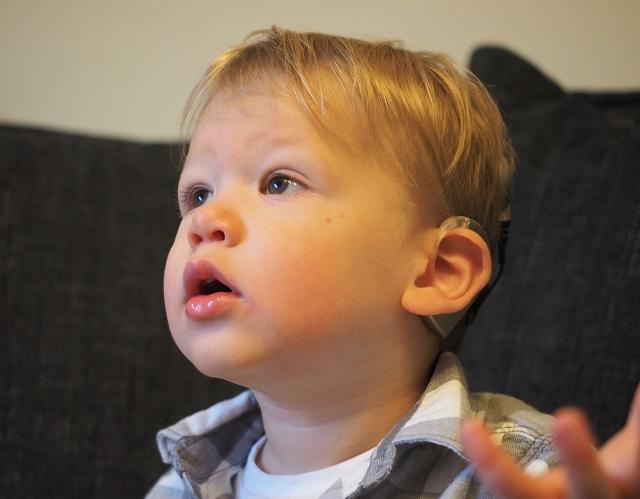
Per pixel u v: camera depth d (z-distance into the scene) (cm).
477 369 101
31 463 102
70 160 112
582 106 106
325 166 74
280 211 73
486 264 80
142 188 112
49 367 104
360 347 75
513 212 103
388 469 70
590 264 94
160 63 154
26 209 108
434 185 79
